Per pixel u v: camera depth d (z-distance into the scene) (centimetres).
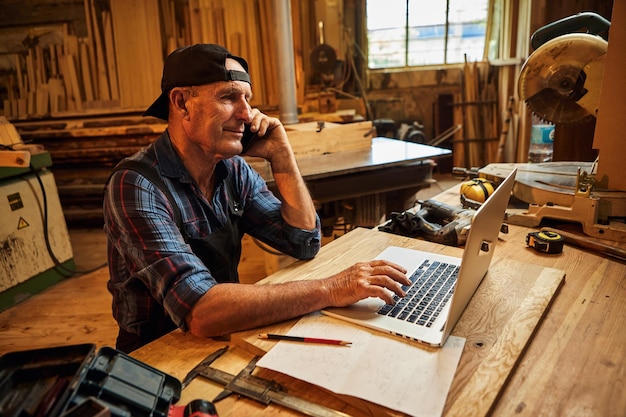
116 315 125
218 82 106
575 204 142
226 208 132
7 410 61
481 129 468
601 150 146
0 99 409
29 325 246
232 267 135
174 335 102
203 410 72
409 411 72
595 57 146
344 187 232
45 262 281
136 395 71
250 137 137
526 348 89
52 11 397
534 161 371
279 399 80
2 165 243
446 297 105
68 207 388
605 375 81
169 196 115
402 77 482
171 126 116
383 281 103
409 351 87
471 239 85
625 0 133
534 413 73
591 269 121
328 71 427
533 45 172
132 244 105
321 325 98
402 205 265
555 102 162
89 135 368
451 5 470
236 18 404
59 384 65
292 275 122
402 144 280
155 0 392
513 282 111
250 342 94
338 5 447
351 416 76
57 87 406
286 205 137
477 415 72
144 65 401
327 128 255
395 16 480
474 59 483
